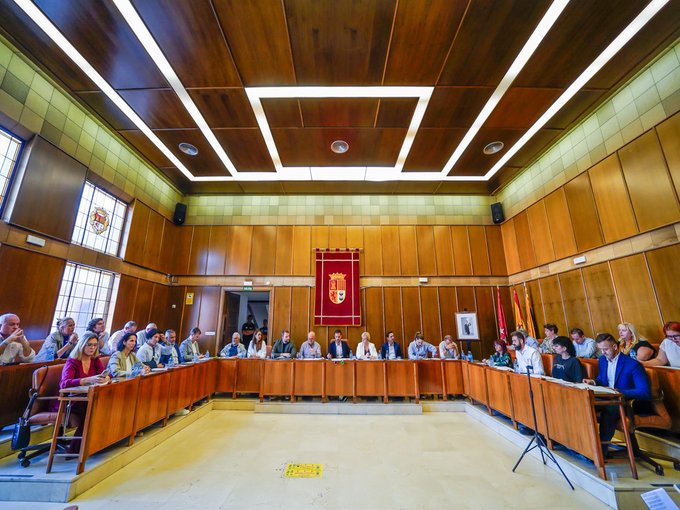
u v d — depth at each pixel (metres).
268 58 4.33
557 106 5.41
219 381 6.03
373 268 8.62
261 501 2.67
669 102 4.44
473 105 5.30
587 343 4.84
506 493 2.81
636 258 4.95
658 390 3.30
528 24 3.86
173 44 4.14
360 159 7.03
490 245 8.77
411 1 3.56
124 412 3.42
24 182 4.54
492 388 4.89
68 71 4.68
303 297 8.42
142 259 7.30
